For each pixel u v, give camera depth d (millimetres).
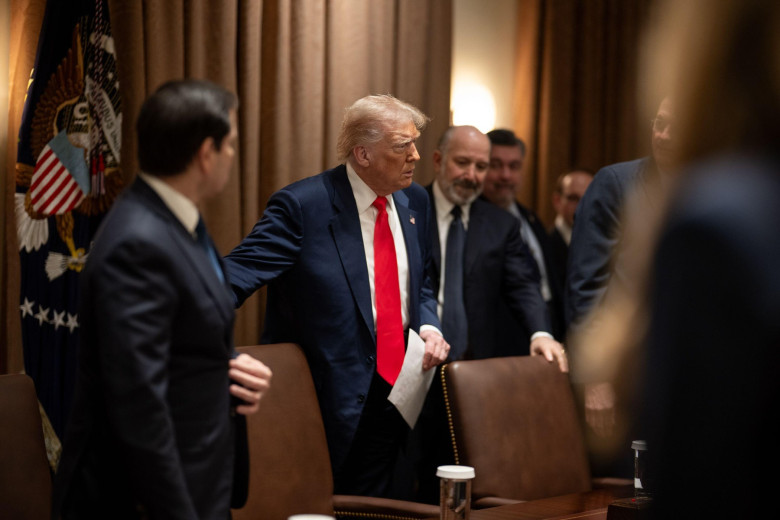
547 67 5090
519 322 3377
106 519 1567
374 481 2805
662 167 2549
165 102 1576
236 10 3773
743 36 709
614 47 5301
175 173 1590
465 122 4961
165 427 1465
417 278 2854
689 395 714
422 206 2969
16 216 3078
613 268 2832
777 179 718
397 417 2793
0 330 3252
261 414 2344
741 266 701
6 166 3305
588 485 2754
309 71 3977
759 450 695
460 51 4938
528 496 2631
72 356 3109
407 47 4395
